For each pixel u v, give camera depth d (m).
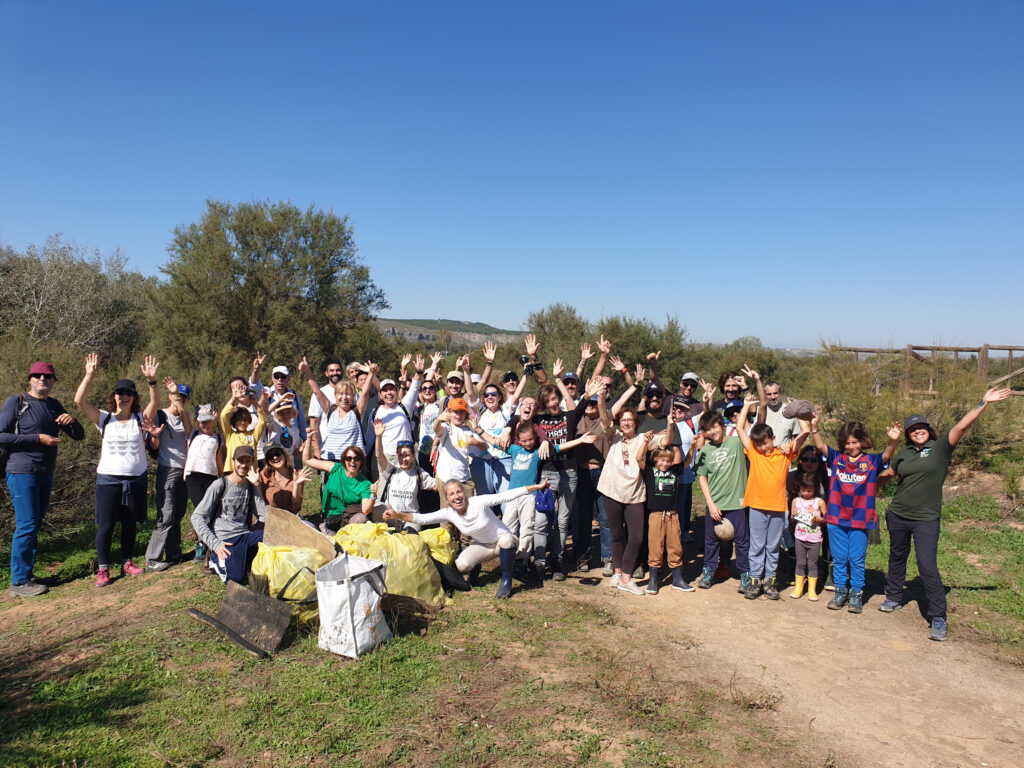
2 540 8.23
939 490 5.95
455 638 5.33
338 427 7.75
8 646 5.27
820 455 6.66
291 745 3.79
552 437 6.93
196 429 7.34
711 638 5.60
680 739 3.98
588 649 5.24
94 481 9.36
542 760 3.70
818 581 7.19
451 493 6.25
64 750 3.73
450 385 7.42
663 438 6.55
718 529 6.66
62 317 19.95
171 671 4.66
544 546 6.72
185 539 8.41
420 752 3.75
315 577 5.12
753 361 28.62
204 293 26.11
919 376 12.89
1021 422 11.97
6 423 6.51
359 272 31.53
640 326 25.12
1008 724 4.35
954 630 5.89
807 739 4.07
